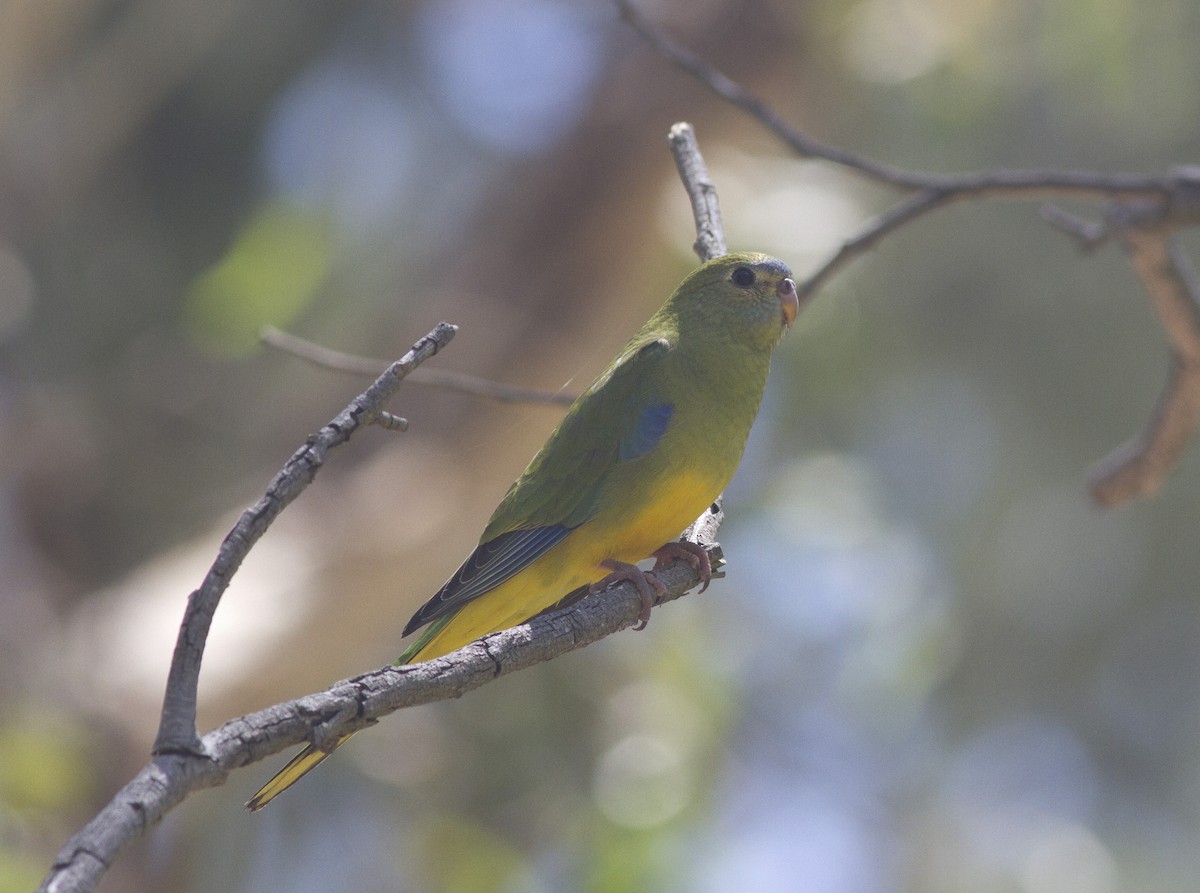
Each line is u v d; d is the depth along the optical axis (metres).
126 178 16.59
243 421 15.01
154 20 14.57
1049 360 17.19
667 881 12.09
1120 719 18.95
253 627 11.27
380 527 11.66
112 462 14.95
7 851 10.19
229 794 13.53
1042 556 18.02
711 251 7.48
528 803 12.90
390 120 16.78
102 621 11.72
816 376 16.09
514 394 7.86
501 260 12.59
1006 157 16.05
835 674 17.06
